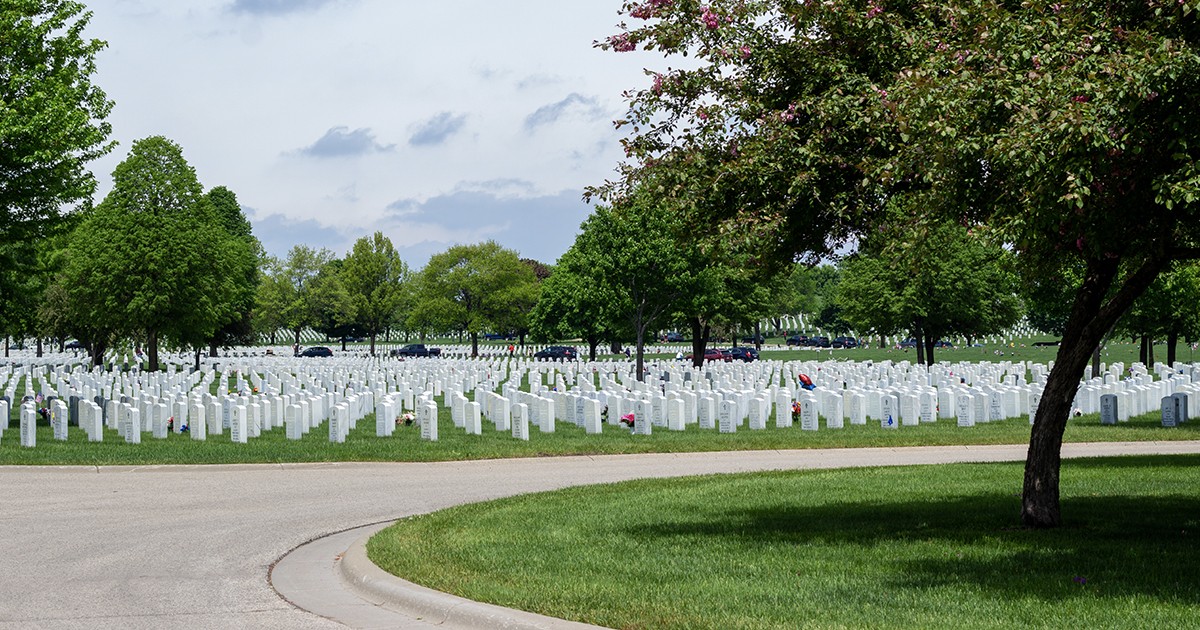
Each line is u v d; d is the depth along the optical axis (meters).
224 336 73.88
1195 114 9.12
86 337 66.31
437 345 128.62
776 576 9.73
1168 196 9.42
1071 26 9.98
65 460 20.78
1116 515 13.05
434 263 98.88
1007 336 111.38
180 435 26.59
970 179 10.37
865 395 30.53
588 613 8.22
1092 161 9.30
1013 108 9.90
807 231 12.65
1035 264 12.41
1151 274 11.55
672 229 13.25
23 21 25.56
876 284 59.12
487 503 15.28
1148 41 9.35
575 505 14.95
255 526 13.88
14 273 32.91
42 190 25.23
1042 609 8.16
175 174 58.03
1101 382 35.72
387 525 13.86
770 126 11.61
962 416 28.20
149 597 9.51
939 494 15.55
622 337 70.75
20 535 13.02
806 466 20.55
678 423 27.56
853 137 11.91
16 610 8.90
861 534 12.15
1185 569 9.77
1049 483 12.30
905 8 12.27
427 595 9.03
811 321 148.75
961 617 7.94
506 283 98.19
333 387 39.38
